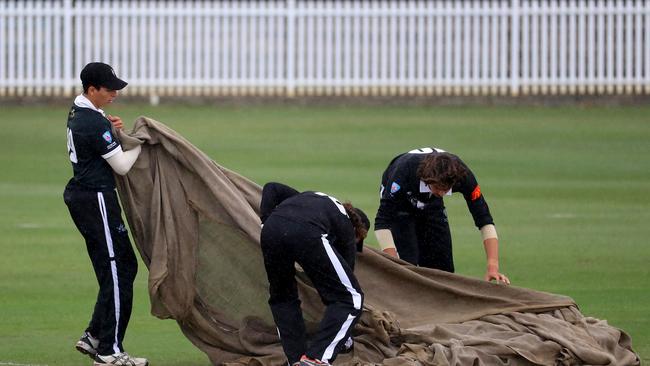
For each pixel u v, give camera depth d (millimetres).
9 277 39281
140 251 29438
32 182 57312
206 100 81438
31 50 80312
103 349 28484
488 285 30188
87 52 81000
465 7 79625
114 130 28812
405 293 30266
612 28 79750
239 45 82062
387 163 61188
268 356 28641
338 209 26906
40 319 34062
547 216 49438
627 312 34438
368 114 77688
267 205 27266
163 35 80188
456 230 47062
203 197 29734
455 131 71062
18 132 71062
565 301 30031
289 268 26688
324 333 26031
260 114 77750
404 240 31641
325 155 63312
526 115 77062
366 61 80688
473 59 80688
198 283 29906
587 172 59344
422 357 27109
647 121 74625
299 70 81250
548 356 27672
